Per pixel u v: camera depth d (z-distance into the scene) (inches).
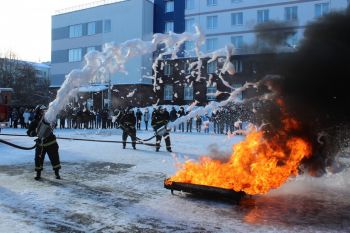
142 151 497.4
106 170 350.0
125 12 1578.5
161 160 414.6
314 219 202.8
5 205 225.8
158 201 238.7
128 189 271.6
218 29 1476.4
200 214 210.8
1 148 524.1
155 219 201.3
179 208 222.8
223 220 199.9
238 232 181.2
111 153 475.5
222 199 244.5
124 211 215.9
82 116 976.3
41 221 196.5
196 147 543.2
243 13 1417.3
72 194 254.8
